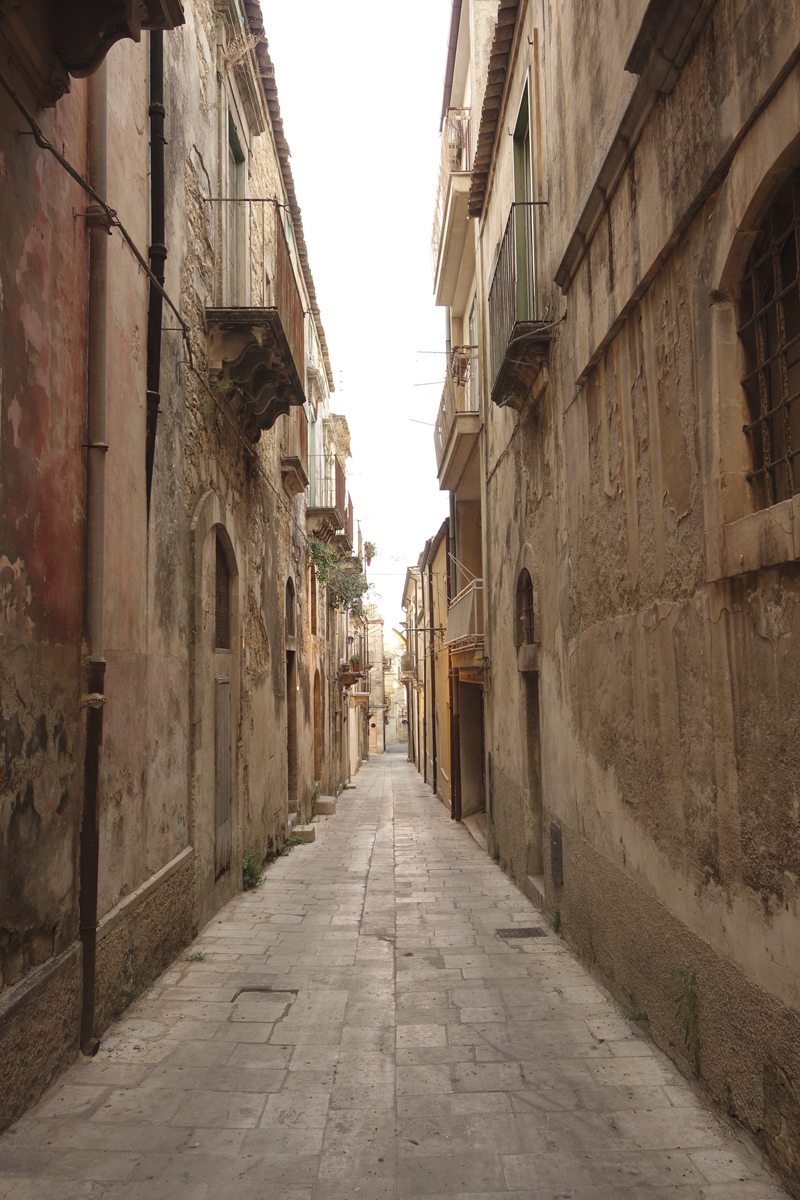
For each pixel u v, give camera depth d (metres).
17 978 3.60
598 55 5.24
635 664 4.65
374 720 60.09
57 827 3.99
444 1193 2.92
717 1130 3.33
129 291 5.19
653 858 4.34
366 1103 3.65
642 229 4.28
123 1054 4.20
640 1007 4.60
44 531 3.91
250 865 8.91
